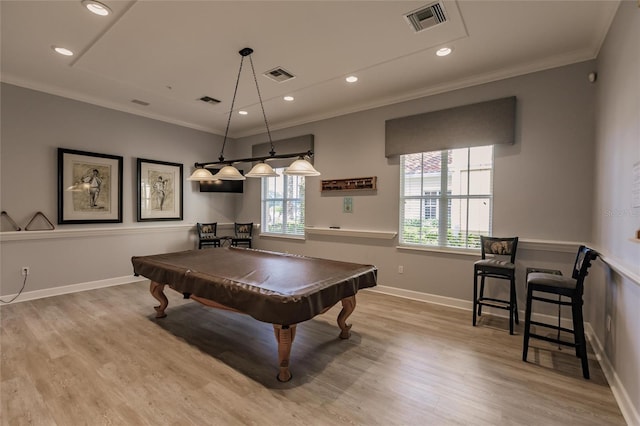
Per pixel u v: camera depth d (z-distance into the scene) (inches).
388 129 167.2
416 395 81.0
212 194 238.4
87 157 172.2
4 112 145.9
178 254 145.1
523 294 132.3
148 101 175.5
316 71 135.6
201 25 101.3
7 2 90.0
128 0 89.2
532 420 71.8
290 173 117.7
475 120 140.2
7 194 147.8
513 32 105.2
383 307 149.3
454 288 150.3
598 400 79.1
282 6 91.4
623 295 80.0
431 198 158.4
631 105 77.3
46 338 112.3
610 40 97.1
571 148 122.0
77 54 122.2
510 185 135.0
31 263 155.1
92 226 175.0
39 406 75.2
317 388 84.0
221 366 94.9
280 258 135.5
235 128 234.1
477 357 100.9
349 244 186.1
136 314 137.6
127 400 78.0
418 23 100.3
